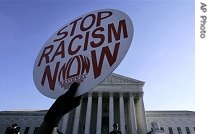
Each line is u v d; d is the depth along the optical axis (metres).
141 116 66.00
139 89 69.00
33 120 75.56
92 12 4.10
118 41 3.57
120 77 71.38
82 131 66.25
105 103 72.94
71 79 3.54
